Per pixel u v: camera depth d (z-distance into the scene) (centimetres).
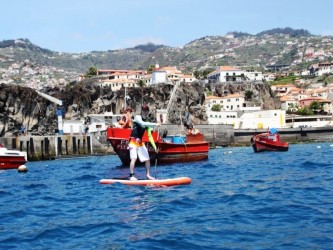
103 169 3834
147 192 1845
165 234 1133
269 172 2759
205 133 10325
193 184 2114
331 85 18000
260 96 14900
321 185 1967
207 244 1038
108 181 2206
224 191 1848
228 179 2384
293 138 11088
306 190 1819
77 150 7975
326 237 1053
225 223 1243
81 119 10719
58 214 1482
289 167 3106
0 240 1144
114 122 9675
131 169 2156
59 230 1223
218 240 1072
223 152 7738
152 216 1370
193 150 4700
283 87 18625
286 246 998
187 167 3694
